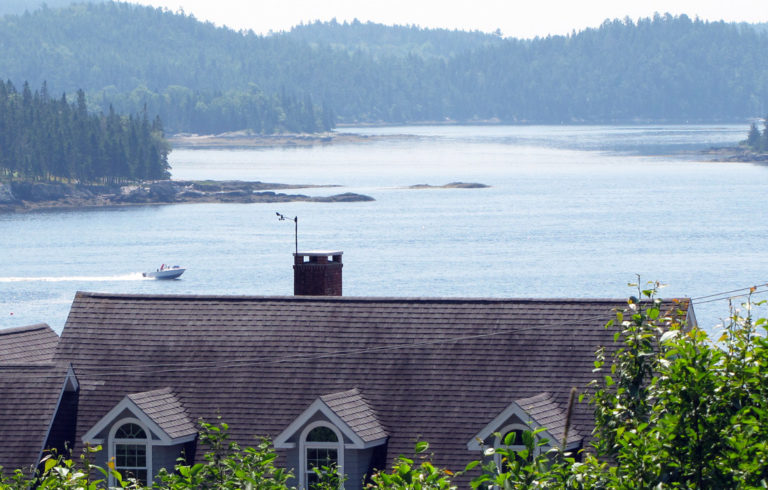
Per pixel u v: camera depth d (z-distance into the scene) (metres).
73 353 113.38
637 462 61.91
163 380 109.38
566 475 63.28
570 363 103.75
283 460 99.12
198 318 114.88
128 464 100.25
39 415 104.81
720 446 62.22
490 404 102.06
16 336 126.38
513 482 62.84
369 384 105.88
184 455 101.06
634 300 71.00
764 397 65.06
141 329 114.69
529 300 110.56
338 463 97.06
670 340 66.62
